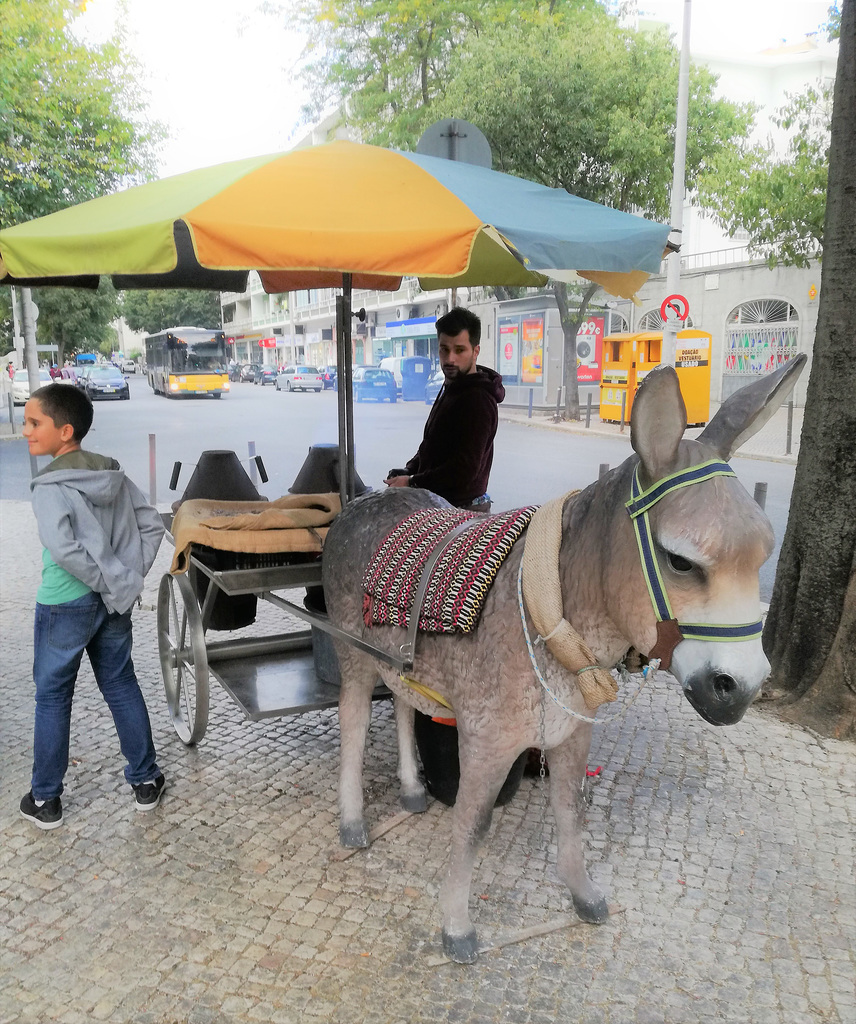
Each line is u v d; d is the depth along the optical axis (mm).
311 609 3771
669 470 1851
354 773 3199
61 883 2973
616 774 3762
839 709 4109
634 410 1834
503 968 2561
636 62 16781
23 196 13227
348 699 3148
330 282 4703
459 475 3783
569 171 16859
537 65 15984
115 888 2941
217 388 33094
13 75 12719
